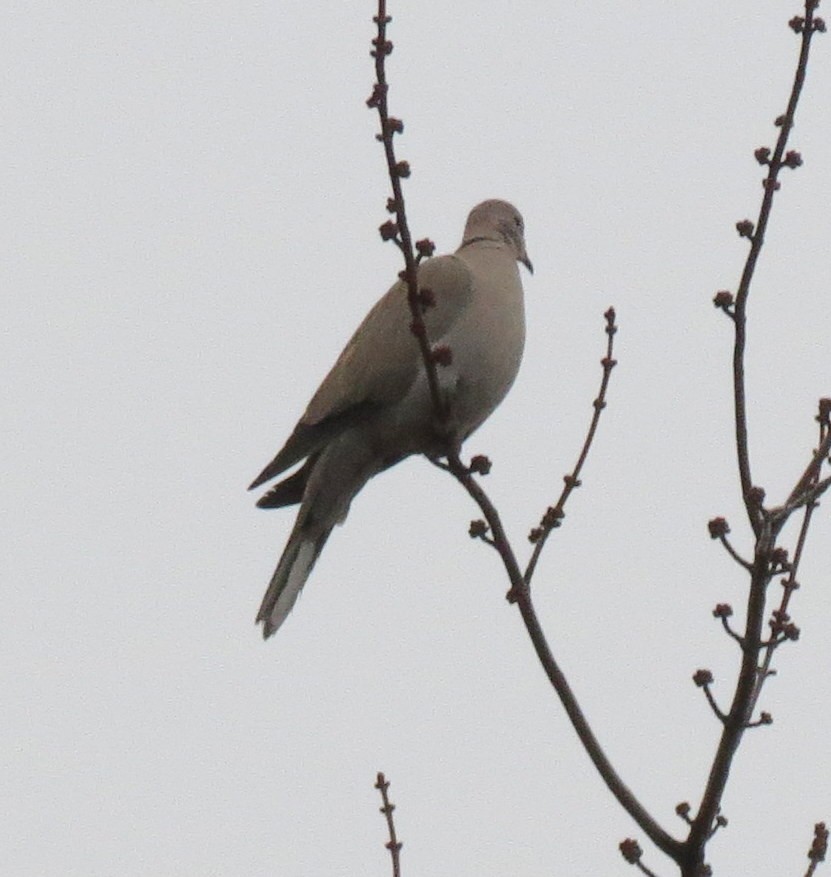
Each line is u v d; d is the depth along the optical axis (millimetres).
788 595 7801
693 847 7637
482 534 8453
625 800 7816
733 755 7543
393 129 7754
